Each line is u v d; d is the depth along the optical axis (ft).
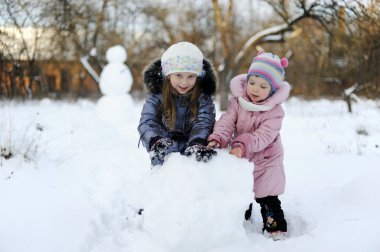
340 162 20.03
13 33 42.88
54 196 13.03
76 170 17.35
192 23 78.54
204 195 9.14
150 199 9.57
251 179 9.79
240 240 9.59
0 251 9.28
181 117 11.58
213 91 11.62
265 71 10.88
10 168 15.08
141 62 87.10
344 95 50.55
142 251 9.18
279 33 56.13
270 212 11.34
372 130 32.30
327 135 30.25
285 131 32.99
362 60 45.47
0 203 11.55
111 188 15.57
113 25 79.36
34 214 11.22
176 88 11.18
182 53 10.80
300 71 76.23
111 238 11.10
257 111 11.24
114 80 36.91
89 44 73.15
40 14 52.26
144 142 11.01
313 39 66.80
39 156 18.03
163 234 9.13
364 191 11.80
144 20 83.05
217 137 10.55
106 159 20.34
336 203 12.26
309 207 12.46
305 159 21.15
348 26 39.24
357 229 10.09
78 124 31.04
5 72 47.26
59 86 89.10
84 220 11.73
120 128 33.45
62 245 9.95
